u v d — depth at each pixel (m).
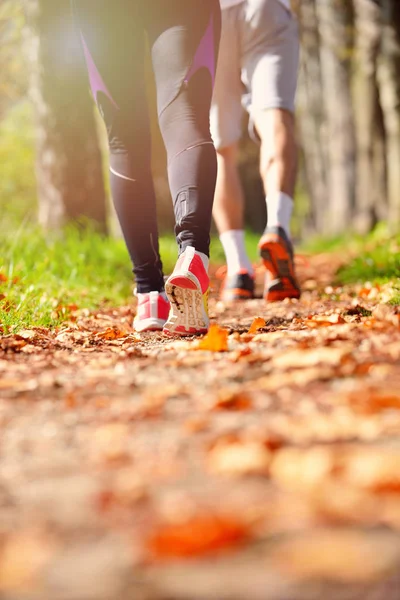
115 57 3.69
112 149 3.84
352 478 1.38
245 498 1.35
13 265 5.99
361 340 2.79
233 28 5.62
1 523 1.31
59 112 10.66
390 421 1.76
